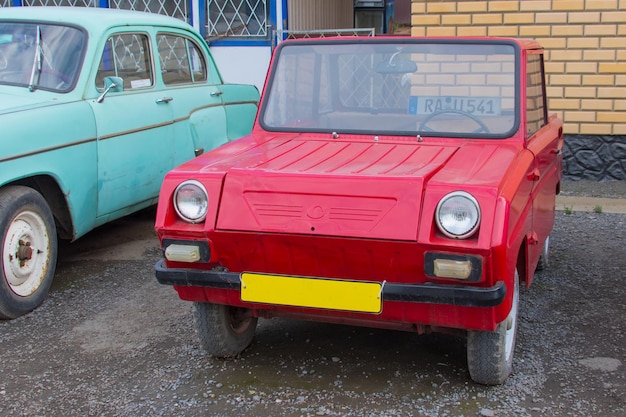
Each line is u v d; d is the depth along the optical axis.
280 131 4.23
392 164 3.41
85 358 4.08
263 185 3.27
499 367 3.46
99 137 5.37
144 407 3.50
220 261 3.39
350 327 4.42
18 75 5.35
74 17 5.69
